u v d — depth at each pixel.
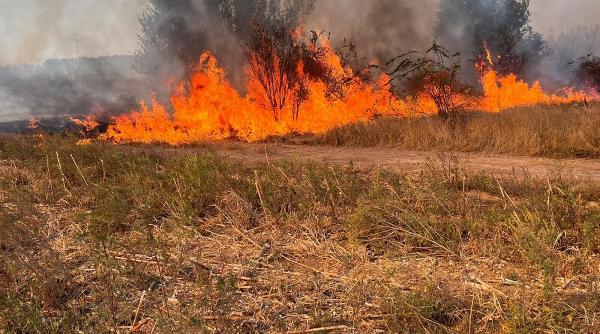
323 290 3.09
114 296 3.04
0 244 3.95
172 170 5.76
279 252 3.80
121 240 4.08
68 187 5.83
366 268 3.36
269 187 5.12
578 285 2.93
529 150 8.13
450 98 11.01
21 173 6.66
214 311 2.75
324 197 4.80
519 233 3.45
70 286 3.30
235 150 10.09
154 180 5.76
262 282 3.26
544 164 7.07
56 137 9.40
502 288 2.96
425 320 2.58
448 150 8.94
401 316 2.67
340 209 4.59
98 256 3.46
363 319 2.72
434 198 4.39
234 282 3.06
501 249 3.46
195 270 3.27
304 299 2.99
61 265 3.40
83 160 7.16
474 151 8.72
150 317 2.80
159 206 4.93
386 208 4.23
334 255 3.62
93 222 4.39
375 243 3.82
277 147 10.53
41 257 3.62
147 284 3.28
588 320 2.49
